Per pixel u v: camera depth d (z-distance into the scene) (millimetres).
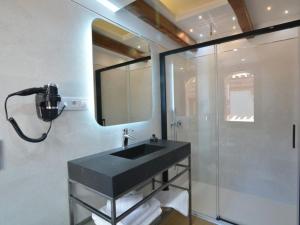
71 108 1388
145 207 1466
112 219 1038
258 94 2354
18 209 1130
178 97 2725
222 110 2617
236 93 2502
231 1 1816
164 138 2486
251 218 2100
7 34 1080
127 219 1323
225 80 2566
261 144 2377
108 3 1659
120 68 1877
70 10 1405
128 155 1725
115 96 1807
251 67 2375
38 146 1213
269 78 2271
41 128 1219
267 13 2133
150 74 2311
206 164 2773
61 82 1339
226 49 2527
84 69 1501
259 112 2363
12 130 1097
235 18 2217
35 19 1202
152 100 2338
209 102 2697
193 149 2844
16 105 1110
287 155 2217
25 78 1153
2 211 1070
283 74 2186
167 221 2061
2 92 1060
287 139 2207
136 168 1177
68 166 1311
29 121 1163
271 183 2336
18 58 1124
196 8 2098
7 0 1082
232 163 2590
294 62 2115
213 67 2633
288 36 2133
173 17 2186
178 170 2500
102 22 1694
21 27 1138
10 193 1098
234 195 2520
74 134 1420
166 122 2516
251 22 2279
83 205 1253
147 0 1842
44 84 1241
